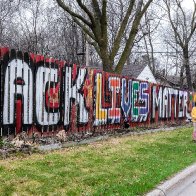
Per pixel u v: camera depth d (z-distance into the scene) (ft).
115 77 52.70
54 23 154.61
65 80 41.96
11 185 23.40
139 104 60.39
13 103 34.86
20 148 32.96
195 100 70.44
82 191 23.70
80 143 41.11
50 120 39.73
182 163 35.88
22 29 165.27
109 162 32.73
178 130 66.74
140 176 28.84
